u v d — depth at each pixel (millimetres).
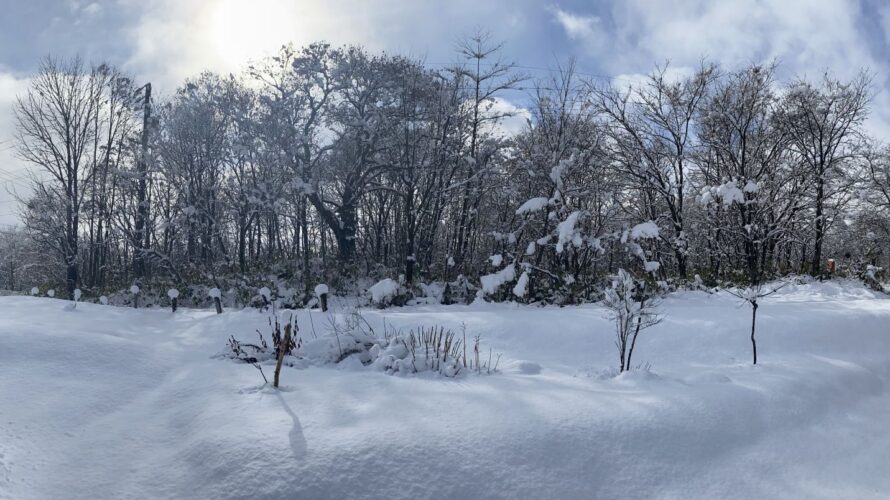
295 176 18297
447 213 21609
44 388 6156
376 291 13562
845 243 26547
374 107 18891
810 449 5617
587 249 16031
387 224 27031
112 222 19156
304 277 18703
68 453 4734
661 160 19766
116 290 19391
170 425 5410
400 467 4383
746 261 19016
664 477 4793
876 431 6270
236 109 20484
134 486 4223
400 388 6352
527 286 14852
